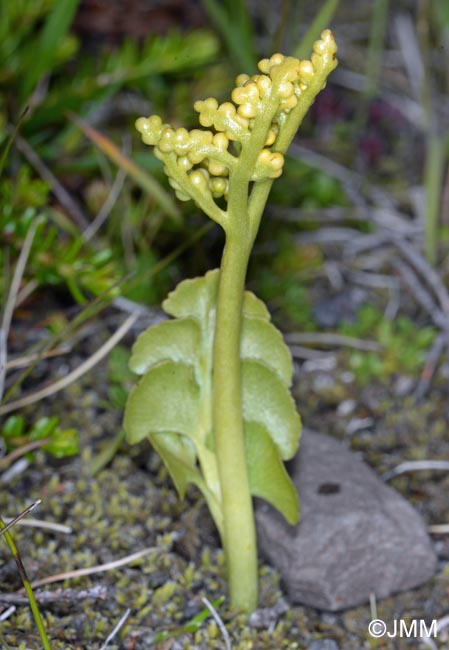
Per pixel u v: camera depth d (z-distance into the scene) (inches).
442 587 7.7
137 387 6.5
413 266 10.6
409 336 10.0
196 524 7.9
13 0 9.9
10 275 8.7
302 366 9.7
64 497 8.0
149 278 9.9
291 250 10.6
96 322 9.7
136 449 8.5
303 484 7.7
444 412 9.2
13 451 7.8
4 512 7.9
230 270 6.0
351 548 7.4
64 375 9.2
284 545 7.4
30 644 6.8
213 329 6.6
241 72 10.9
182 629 7.1
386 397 9.4
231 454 6.5
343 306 10.3
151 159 9.8
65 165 10.2
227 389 6.3
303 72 5.5
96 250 9.7
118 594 7.3
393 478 8.6
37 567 7.4
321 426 9.1
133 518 7.9
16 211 8.5
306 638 7.3
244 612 7.2
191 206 10.2
